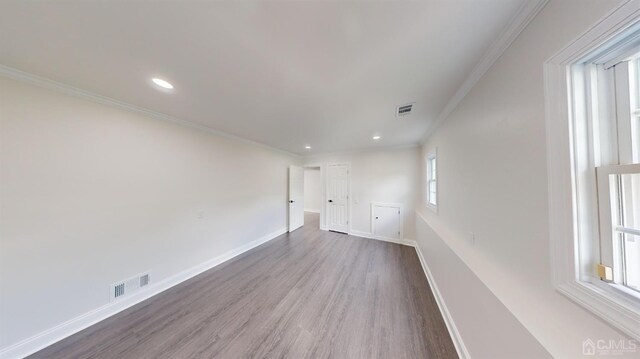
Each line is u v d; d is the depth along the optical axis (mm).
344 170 4855
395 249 3805
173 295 2283
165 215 2439
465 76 1530
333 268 2980
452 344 1604
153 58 1300
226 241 3279
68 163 1711
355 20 998
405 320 1872
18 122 1479
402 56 1288
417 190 4047
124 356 1493
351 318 1896
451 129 2115
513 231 1083
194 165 2789
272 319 1883
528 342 801
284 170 4852
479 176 1486
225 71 1450
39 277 1563
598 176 735
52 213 1628
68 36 1094
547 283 850
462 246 1790
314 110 2205
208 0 880
